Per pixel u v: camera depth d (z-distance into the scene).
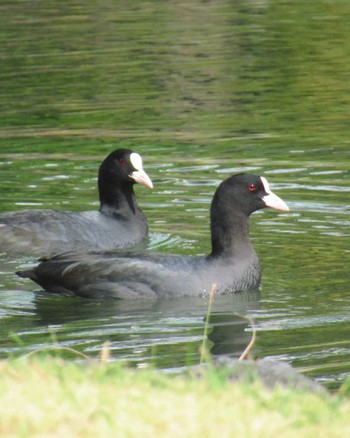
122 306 14.31
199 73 27.98
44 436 8.00
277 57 29.66
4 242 16.73
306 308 13.80
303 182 19.12
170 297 14.55
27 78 27.56
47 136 22.62
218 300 14.42
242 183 15.03
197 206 18.17
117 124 23.39
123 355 12.27
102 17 35.31
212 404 8.75
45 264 14.97
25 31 32.94
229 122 23.45
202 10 36.62
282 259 15.65
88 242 16.95
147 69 28.42
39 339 12.90
